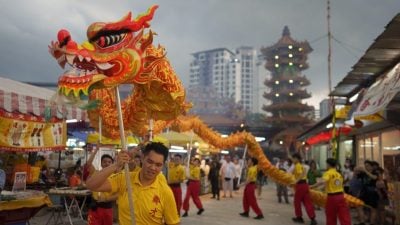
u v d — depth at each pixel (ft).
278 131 194.70
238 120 236.22
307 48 239.50
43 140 31.27
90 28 11.28
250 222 39.47
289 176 40.93
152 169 10.98
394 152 44.42
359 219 38.06
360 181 38.19
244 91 482.28
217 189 62.69
